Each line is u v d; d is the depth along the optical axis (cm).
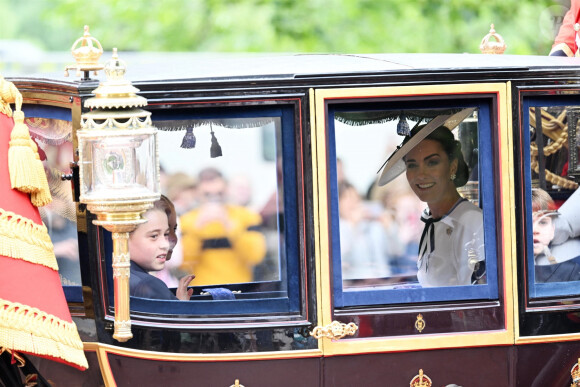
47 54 2856
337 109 1222
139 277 1235
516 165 1243
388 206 1241
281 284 1230
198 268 1233
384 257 1243
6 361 1246
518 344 1256
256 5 3138
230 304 1221
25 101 1281
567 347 1273
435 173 1244
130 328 1167
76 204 1208
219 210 1227
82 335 1250
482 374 1259
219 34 3159
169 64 1383
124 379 1231
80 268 1245
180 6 3222
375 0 3128
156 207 1226
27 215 1153
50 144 1280
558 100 1261
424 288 1245
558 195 1272
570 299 1271
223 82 1192
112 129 1112
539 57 1399
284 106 1210
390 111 1230
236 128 1214
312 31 3103
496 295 1255
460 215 1252
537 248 1270
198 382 1225
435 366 1248
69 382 1266
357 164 1230
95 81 1209
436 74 1214
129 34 3256
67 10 3356
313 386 1234
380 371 1239
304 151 1208
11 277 1133
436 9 3134
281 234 1226
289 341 1218
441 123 1239
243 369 1221
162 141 1212
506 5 3123
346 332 1224
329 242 1216
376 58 1350
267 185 1223
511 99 1236
